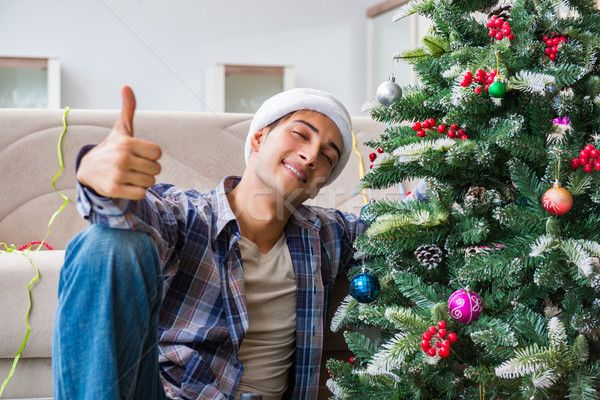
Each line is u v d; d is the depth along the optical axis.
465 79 0.69
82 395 0.58
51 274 0.84
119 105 3.84
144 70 3.79
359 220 0.96
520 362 0.61
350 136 0.85
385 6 3.08
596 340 0.71
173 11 3.78
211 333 0.77
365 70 3.57
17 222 1.18
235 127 1.29
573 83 0.71
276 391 0.84
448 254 0.79
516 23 0.73
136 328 0.60
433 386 0.75
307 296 0.86
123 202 0.58
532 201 0.70
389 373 0.72
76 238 0.61
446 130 0.75
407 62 0.86
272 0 3.83
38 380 0.85
